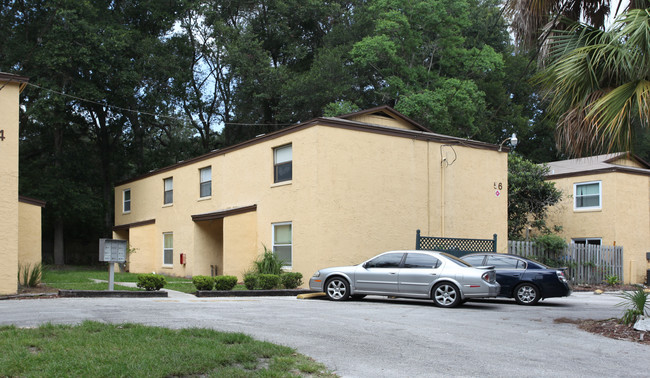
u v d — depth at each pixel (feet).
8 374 18.97
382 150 65.05
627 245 89.25
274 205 66.54
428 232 67.62
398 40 116.67
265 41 145.18
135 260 97.60
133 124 124.47
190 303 43.16
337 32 131.95
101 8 114.52
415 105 105.50
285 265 64.44
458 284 43.93
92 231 131.85
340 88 118.11
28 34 112.06
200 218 78.48
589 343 29.89
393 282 46.42
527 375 22.34
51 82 101.35
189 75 128.98
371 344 27.17
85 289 50.49
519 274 50.78
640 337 31.07
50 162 120.16
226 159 77.10
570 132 31.89
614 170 88.74
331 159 61.16
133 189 104.27
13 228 49.60
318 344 26.61
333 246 60.18
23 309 36.40
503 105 140.67
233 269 71.20
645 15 30.09
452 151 70.85
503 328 33.94
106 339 24.49
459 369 22.86
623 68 30.04
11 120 50.49
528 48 35.47
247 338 25.81
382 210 64.23
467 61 123.34
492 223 73.56
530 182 86.12
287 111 125.59
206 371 20.57
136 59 115.85
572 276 74.59
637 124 31.50
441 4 116.26
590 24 35.35
